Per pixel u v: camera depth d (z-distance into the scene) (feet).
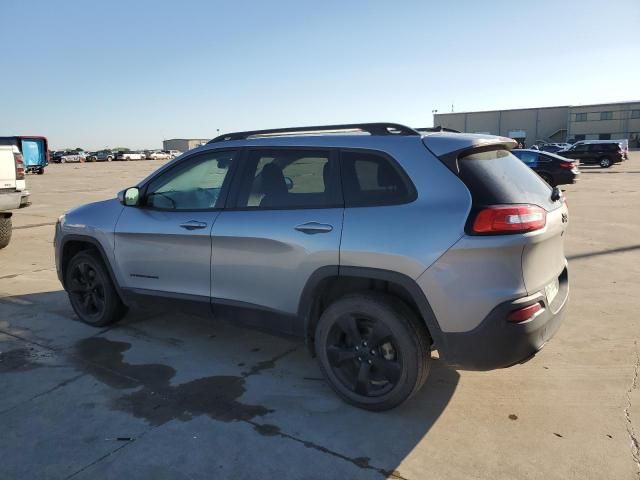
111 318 16.35
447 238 9.87
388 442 10.22
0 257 27.35
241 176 13.05
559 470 9.32
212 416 11.22
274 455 9.83
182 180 14.30
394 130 11.59
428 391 12.23
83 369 13.57
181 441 10.28
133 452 9.93
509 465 9.47
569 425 10.73
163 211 14.49
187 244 13.62
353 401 11.49
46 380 12.94
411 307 10.97
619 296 19.03
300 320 12.00
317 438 10.37
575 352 14.23
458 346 10.08
